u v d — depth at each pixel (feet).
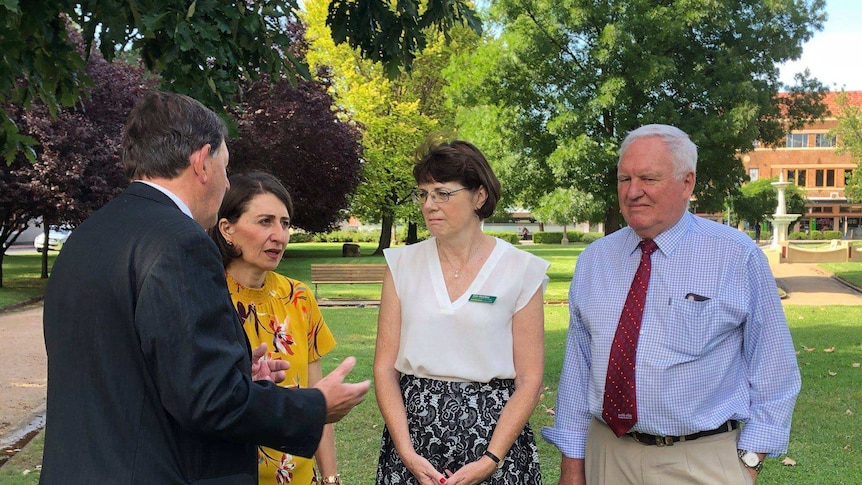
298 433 5.62
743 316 8.22
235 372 5.37
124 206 5.82
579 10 60.29
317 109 73.87
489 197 8.61
